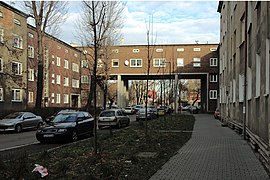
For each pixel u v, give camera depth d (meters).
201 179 7.96
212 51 56.66
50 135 16.33
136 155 11.11
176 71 52.28
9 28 34.34
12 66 35.00
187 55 56.91
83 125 18.09
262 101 10.90
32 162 9.36
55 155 11.08
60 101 53.53
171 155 11.51
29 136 20.75
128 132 19.52
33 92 43.53
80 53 61.69
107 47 39.81
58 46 52.50
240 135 19.27
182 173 8.62
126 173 8.27
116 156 10.74
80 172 8.25
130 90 80.88
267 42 9.91
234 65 23.56
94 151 10.97
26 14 35.25
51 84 49.88
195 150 12.95
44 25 31.75
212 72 56.56
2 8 33.22
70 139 16.62
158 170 8.96
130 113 55.09
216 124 30.12
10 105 34.44
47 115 32.25
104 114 26.31
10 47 34.09
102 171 8.04
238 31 21.02
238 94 20.77
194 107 61.38
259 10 12.01
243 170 9.07
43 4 31.38
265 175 8.46
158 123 27.83
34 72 43.81
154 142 14.69
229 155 11.72
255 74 13.08
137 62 56.69
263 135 10.55
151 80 58.19
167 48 56.84
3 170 8.04
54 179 7.50
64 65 55.22
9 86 34.22
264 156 9.71
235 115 22.36
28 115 25.30
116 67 57.34
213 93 56.53
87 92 61.06
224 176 8.31
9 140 18.38
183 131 21.58
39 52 31.75
